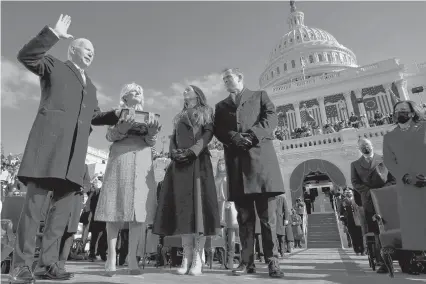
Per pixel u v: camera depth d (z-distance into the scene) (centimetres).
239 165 308
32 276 201
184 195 297
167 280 233
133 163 293
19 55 215
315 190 2786
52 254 252
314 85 3750
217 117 336
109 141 307
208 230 286
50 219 257
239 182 304
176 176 309
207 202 297
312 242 1434
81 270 349
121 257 519
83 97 252
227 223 452
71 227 357
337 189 1823
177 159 296
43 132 218
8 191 712
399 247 276
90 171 2067
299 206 1545
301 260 581
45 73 236
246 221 306
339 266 427
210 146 1546
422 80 3628
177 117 343
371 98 3522
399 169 283
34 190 213
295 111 3797
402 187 278
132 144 303
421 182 262
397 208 291
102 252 641
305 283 213
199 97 348
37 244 418
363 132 1891
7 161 1138
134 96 318
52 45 218
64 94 234
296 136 2338
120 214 275
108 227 284
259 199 295
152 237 442
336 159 1895
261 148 295
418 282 215
